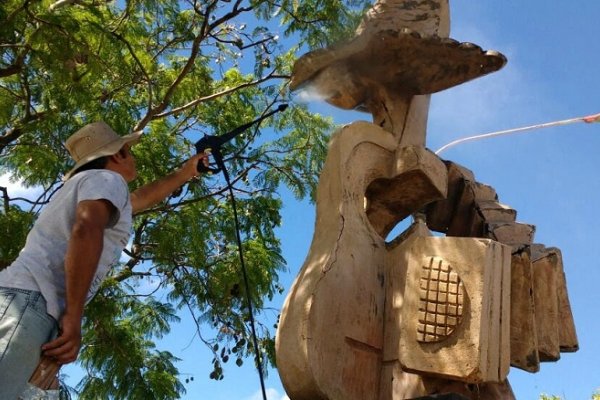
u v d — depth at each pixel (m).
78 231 2.58
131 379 8.89
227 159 8.84
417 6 4.30
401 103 4.24
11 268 2.64
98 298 8.38
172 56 9.50
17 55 7.59
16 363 2.46
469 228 4.38
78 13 7.93
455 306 3.47
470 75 4.11
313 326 3.41
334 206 3.78
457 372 3.40
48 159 7.95
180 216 9.04
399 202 4.17
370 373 3.64
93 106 8.12
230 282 9.02
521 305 3.83
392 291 3.78
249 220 9.46
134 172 3.21
